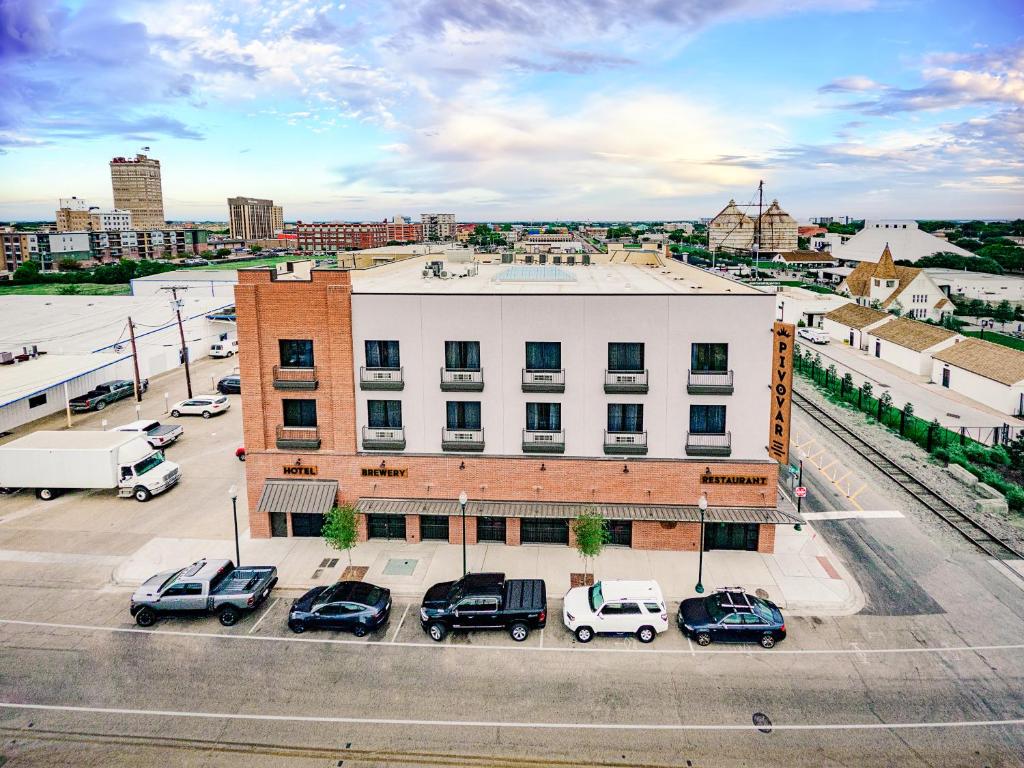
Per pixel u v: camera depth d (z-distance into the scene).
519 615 24.16
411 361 30.12
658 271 45.69
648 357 28.95
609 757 18.41
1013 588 26.89
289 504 31.12
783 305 97.56
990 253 156.12
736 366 28.70
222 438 48.62
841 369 68.50
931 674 21.75
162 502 37.22
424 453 30.84
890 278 97.81
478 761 18.34
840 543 30.81
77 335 73.62
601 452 29.97
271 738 19.41
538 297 28.91
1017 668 21.98
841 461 41.56
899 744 18.72
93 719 20.33
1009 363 53.84
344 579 28.42
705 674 22.05
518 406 29.95
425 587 27.75
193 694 21.41
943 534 31.58
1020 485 37.19
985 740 18.84
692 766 18.02
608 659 23.02
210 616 26.06
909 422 47.41
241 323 30.55
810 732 19.23
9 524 34.47
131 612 25.45
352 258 56.06
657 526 30.28
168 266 171.12
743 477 29.38
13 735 19.70
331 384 30.72
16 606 26.86
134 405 57.81
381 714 20.33
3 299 96.19
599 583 25.78
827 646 23.36
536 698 20.97
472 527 31.44
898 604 25.86
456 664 22.86
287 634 24.86
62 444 38.03
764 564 28.98
